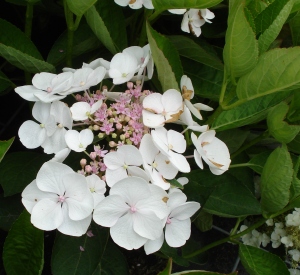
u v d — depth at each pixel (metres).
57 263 0.41
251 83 0.36
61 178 0.34
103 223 0.34
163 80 0.39
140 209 0.35
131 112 0.38
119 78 0.39
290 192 0.44
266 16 0.37
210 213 0.52
